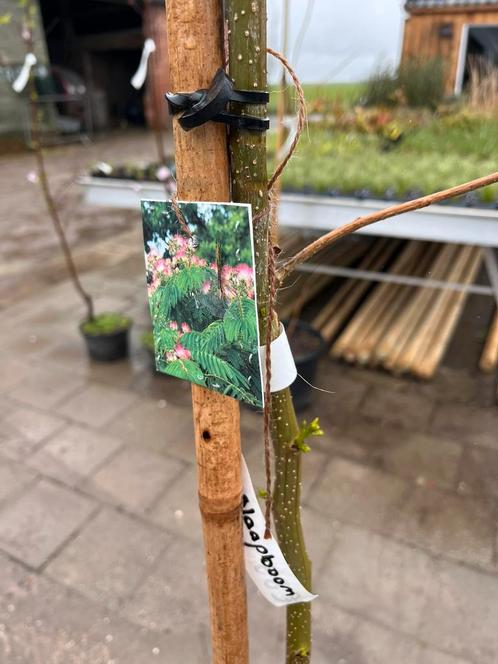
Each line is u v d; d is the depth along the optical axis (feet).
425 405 10.44
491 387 11.01
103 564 7.28
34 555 7.43
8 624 6.52
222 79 2.28
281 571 3.51
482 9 21.53
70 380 11.57
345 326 13.29
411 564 7.11
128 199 12.20
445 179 10.48
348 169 11.66
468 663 5.91
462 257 15.74
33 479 8.78
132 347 12.89
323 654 6.05
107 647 6.24
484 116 16.28
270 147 13.04
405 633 6.25
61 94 45.34
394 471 8.76
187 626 6.44
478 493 8.27
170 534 7.71
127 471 8.91
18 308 15.15
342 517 7.88
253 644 6.20
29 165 36.22
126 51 57.36
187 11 2.30
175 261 2.67
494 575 6.92
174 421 10.16
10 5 37.50
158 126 11.44
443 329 12.29
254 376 2.54
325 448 9.29
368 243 17.60
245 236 2.30
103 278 17.38
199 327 2.70
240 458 3.19
